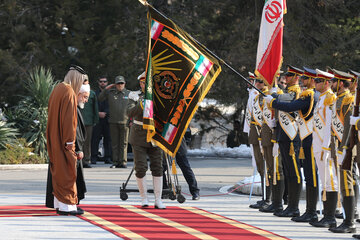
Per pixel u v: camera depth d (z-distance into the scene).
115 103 32.16
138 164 18.20
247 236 14.59
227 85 44.66
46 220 15.73
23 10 45.31
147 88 17.17
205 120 48.75
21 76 42.91
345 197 15.52
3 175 27.95
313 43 47.84
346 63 46.53
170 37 17.81
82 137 17.02
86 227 14.98
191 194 21.11
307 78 16.98
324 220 16.27
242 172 30.72
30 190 22.42
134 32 45.09
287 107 16.92
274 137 18.08
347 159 14.95
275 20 19.80
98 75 42.72
